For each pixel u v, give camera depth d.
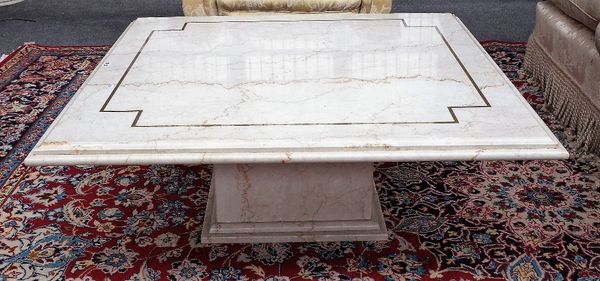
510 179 1.57
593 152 1.68
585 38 1.74
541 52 2.06
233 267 1.25
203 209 1.45
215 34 1.61
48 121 1.88
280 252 1.29
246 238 1.31
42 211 1.44
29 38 2.68
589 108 1.69
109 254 1.29
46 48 2.54
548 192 1.51
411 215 1.42
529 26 2.81
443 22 1.69
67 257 1.28
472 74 1.33
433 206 1.46
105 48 2.54
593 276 1.21
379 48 1.49
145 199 1.49
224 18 1.75
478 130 1.08
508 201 1.47
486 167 1.63
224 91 1.25
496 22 2.88
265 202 1.29
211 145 1.04
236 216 1.31
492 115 1.14
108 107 1.18
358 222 1.33
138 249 1.31
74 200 1.48
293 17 1.75
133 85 1.29
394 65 1.38
